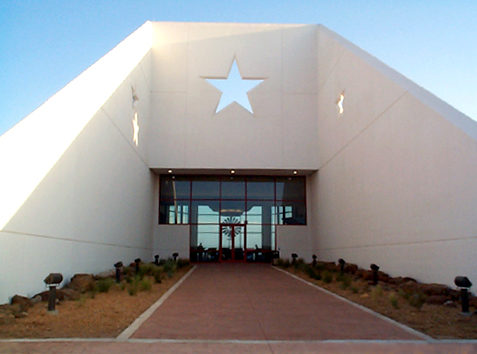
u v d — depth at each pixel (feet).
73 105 37.42
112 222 49.85
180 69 73.10
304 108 72.79
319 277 45.78
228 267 65.10
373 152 48.06
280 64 73.72
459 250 31.40
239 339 19.71
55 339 18.88
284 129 72.28
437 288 31.78
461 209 31.19
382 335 20.76
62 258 35.17
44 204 31.73
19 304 25.68
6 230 26.32
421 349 18.11
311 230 75.87
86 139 40.24
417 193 37.91
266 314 26.16
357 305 29.50
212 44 73.82
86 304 27.53
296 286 40.45
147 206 70.38
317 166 71.56
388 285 38.73
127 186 56.75
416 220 38.04
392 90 43.14
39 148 30.96
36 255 30.48
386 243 44.39
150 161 70.74
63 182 35.12
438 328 22.30
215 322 23.54
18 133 28.40
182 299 31.73
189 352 17.28
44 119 32.09
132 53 58.75
